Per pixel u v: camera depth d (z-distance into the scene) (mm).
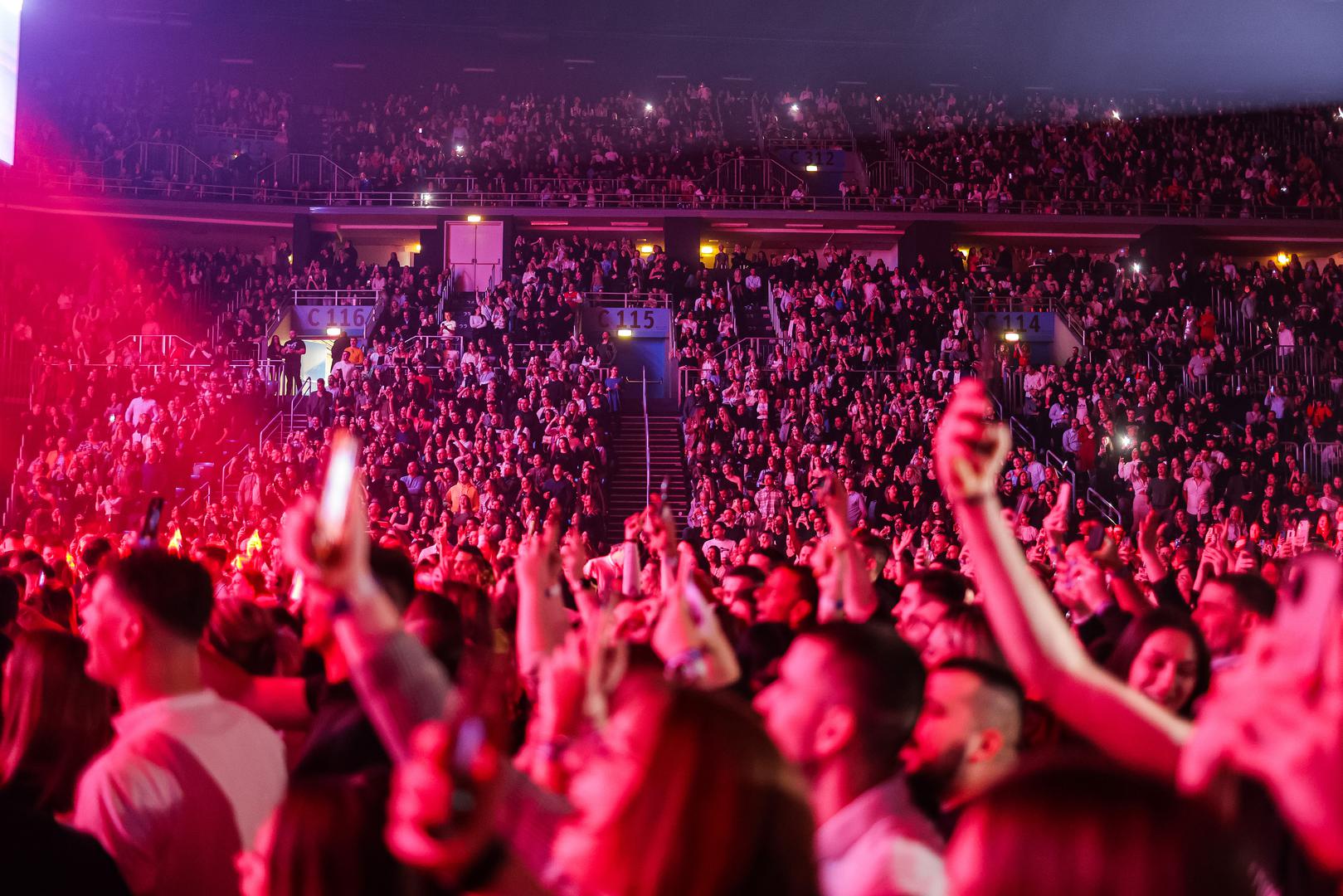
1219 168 37156
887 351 27375
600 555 20344
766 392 24344
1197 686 3572
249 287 31328
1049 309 31750
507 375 24875
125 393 24859
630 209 34156
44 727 3172
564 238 35125
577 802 1617
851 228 35312
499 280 33594
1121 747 1924
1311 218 35344
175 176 33188
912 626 4480
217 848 2971
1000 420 25734
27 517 20875
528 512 19859
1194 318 30156
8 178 31672
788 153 37500
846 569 4465
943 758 2730
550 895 1751
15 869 2658
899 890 2156
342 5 37969
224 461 23578
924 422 23984
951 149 37250
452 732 1530
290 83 38281
